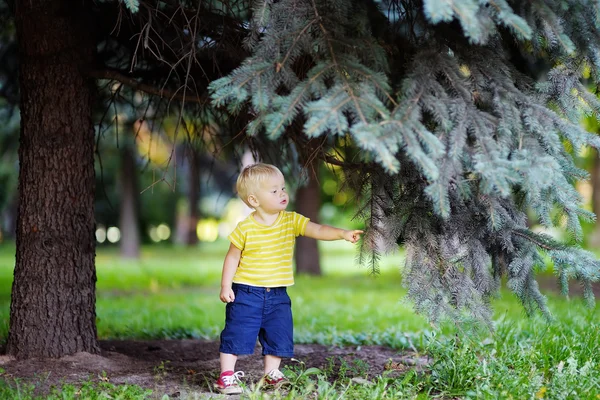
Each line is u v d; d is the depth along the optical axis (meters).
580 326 4.88
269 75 3.07
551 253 3.41
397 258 19.28
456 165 3.05
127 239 20.72
